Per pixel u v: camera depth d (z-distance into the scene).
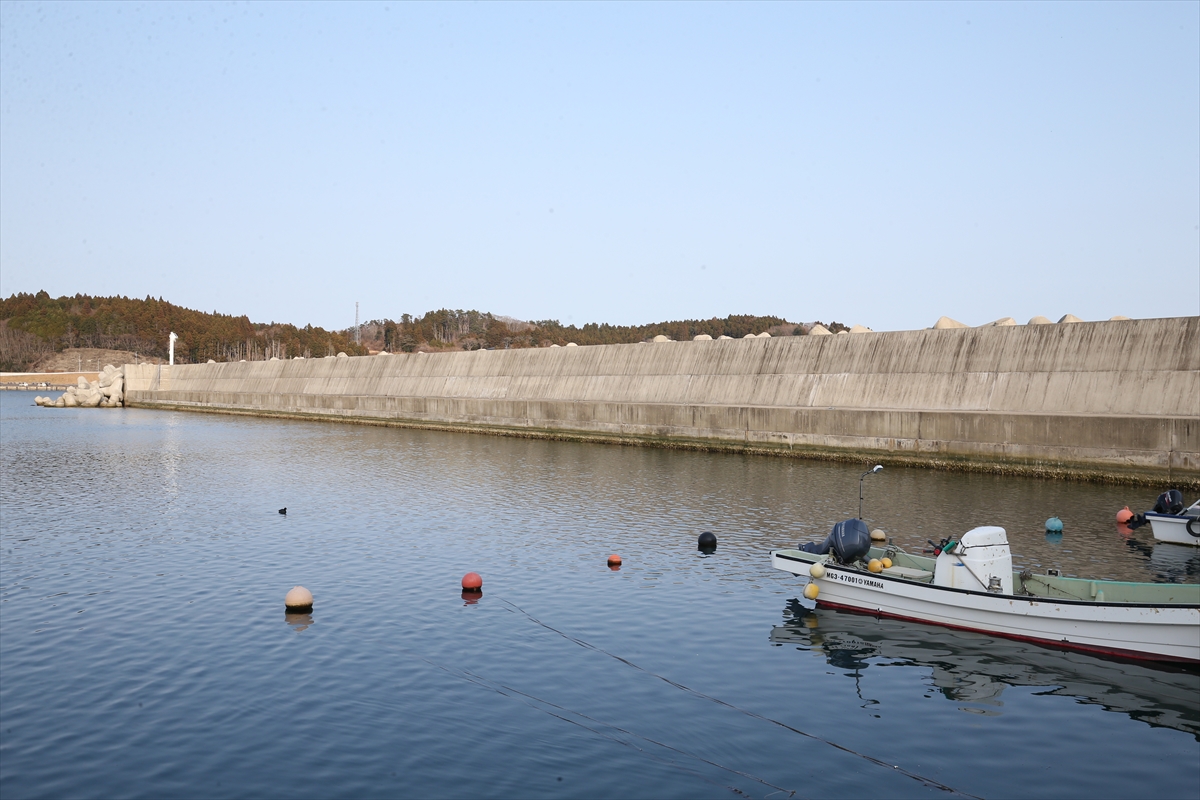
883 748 13.73
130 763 13.19
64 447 61.03
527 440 63.91
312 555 26.59
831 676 16.70
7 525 31.52
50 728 14.37
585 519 32.12
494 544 28.03
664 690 16.02
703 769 13.03
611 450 55.84
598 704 15.36
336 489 40.12
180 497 38.03
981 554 19.25
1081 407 41.16
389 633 19.16
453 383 78.75
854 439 46.91
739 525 30.61
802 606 21.28
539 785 12.52
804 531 29.50
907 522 30.11
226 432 74.19
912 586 19.75
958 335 46.72
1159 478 36.78
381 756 13.41
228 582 23.39
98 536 29.53
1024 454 40.78
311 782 12.61
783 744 13.85
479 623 19.84
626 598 21.86
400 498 37.31
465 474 44.84
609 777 12.77
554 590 22.58
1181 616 16.62
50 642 18.53
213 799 12.16
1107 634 17.50
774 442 50.53
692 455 52.09
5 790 12.39
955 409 45.25
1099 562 24.83
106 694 15.77
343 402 85.25
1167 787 12.53
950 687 16.19
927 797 12.25
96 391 127.19
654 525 30.83
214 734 14.16
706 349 59.25
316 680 16.44
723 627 19.66
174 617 20.30
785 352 54.44
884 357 49.41
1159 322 39.91
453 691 15.94
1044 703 15.46
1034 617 18.23
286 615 20.45
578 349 68.62
